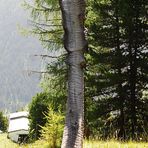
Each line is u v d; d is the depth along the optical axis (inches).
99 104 991.0
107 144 487.5
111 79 952.9
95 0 994.1
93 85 971.3
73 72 304.2
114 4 985.5
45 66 971.3
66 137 301.9
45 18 997.2
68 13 302.8
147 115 980.6
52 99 997.2
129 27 976.3
